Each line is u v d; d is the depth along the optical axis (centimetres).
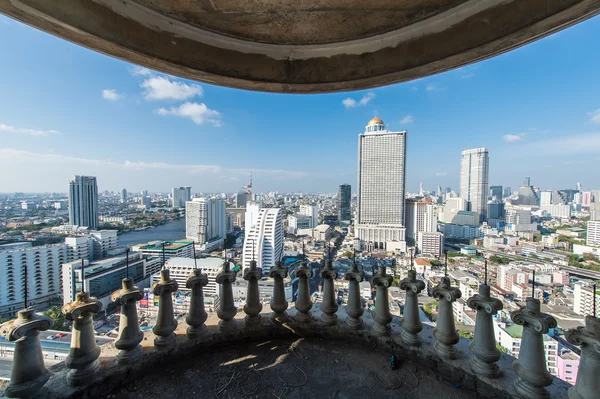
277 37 323
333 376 271
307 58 352
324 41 331
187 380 263
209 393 246
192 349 299
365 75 339
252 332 331
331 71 351
